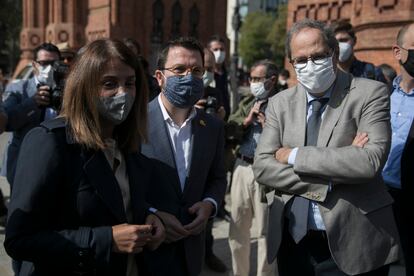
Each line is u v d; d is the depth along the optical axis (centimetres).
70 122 186
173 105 268
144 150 263
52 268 188
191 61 263
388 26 803
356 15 914
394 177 341
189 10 1952
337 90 252
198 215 252
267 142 265
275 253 259
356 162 226
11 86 488
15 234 174
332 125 246
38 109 415
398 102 347
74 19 1844
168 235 223
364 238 238
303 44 246
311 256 257
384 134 239
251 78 412
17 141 424
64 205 184
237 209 414
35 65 456
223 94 651
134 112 208
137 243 184
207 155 271
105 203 187
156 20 1912
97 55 185
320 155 233
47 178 177
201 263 262
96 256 179
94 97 185
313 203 249
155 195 240
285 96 271
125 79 190
